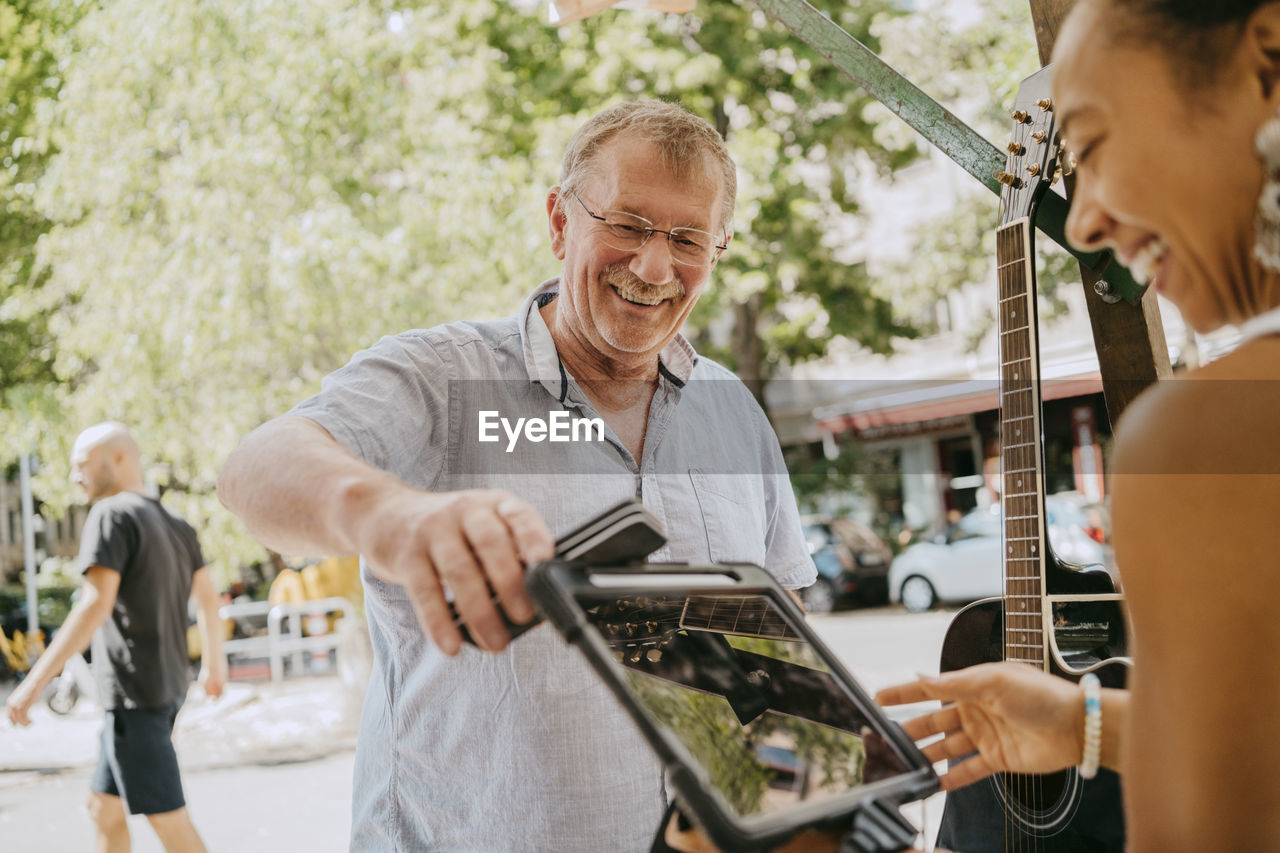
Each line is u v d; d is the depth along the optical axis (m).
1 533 19.36
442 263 7.91
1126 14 0.81
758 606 0.96
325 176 7.82
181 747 7.44
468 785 1.50
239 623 12.41
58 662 3.66
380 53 8.08
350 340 7.61
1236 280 0.81
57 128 8.32
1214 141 0.79
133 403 7.77
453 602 0.83
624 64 9.71
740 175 10.12
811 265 12.13
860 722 0.90
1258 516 0.74
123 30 7.77
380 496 0.91
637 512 0.79
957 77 9.84
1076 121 0.85
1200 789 0.75
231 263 7.48
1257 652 0.74
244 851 4.91
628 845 1.50
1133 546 0.79
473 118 8.51
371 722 1.60
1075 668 1.41
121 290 7.71
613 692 0.69
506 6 9.42
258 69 7.71
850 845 0.74
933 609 12.85
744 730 0.91
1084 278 1.66
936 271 12.77
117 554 3.69
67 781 6.76
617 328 1.62
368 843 1.57
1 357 9.78
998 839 1.40
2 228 9.22
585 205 1.62
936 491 16.55
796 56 10.80
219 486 1.15
